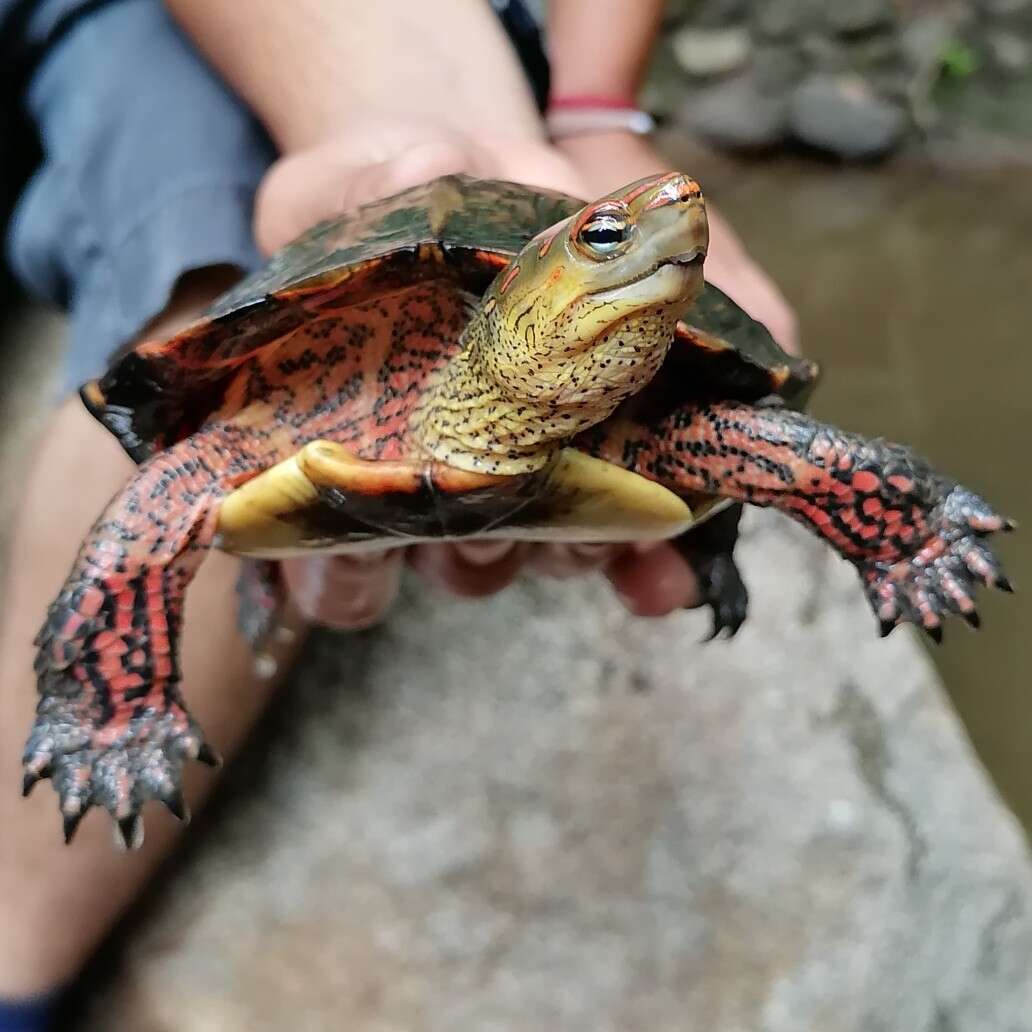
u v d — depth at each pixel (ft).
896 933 0.87
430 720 1.01
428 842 0.94
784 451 0.55
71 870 0.83
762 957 0.87
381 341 0.57
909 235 2.12
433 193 0.57
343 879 0.92
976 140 2.31
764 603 1.09
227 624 0.86
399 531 0.56
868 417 1.64
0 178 1.20
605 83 1.04
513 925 0.89
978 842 0.94
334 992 0.86
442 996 0.86
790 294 1.95
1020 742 1.18
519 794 0.97
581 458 0.54
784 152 2.35
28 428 1.31
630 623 1.08
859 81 2.38
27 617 0.85
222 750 0.93
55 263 0.95
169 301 0.83
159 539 0.54
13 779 0.82
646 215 0.43
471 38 0.89
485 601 1.10
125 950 0.90
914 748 1.00
